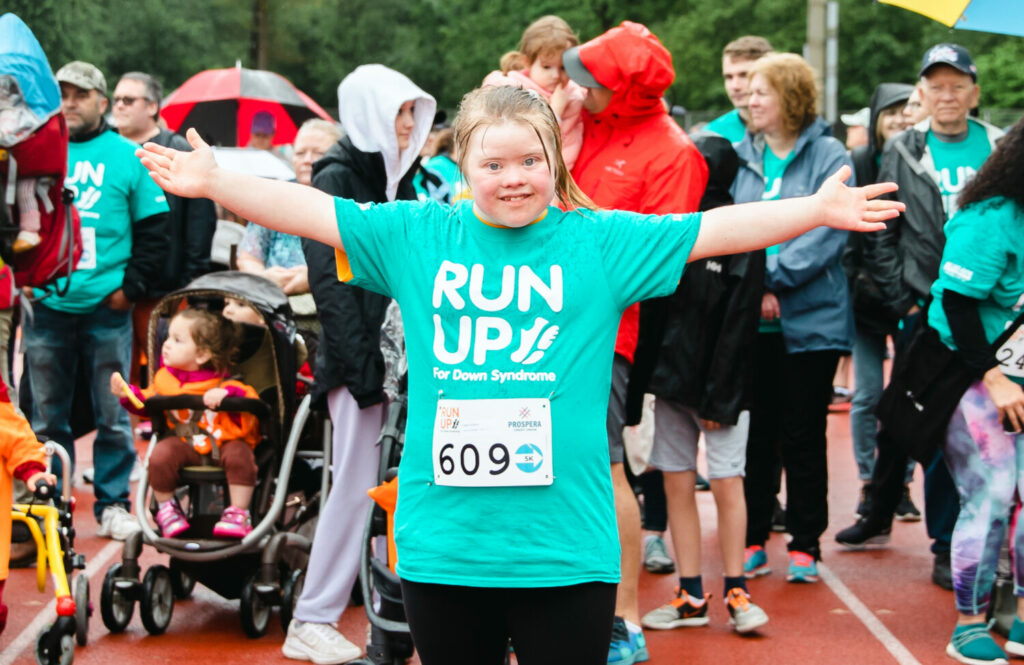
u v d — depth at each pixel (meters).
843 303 6.02
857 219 2.83
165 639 5.14
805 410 6.07
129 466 7.02
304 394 5.53
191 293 5.24
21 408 7.23
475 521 2.80
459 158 2.86
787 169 6.06
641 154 4.95
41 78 4.87
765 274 5.64
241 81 12.52
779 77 5.96
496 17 44.97
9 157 4.87
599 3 43.56
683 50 40.94
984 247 4.70
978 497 4.95
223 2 39.47
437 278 2.86
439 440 2.82
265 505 5.23
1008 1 4.79
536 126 2.79
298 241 6.41
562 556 2.79
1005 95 39.31
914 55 41.06
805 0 39.84
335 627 4.88
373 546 4.80
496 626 2.93
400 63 46.06
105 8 33.16
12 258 5.04
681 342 5.04
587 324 2.84
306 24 44.53
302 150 6.86
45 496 4.42
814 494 6.13
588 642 2.84
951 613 5.67
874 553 6.79
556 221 2.89
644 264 2.88
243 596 5.06
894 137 6.11
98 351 6.86
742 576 5.32
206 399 5.06
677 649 5.12
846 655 5.07
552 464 2.79
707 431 5.27
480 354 2.82
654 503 6.43
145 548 6.54
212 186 2.88
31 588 5.86
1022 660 5.03
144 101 7.73
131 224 6.89
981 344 4.79
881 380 7.05
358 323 4.62
